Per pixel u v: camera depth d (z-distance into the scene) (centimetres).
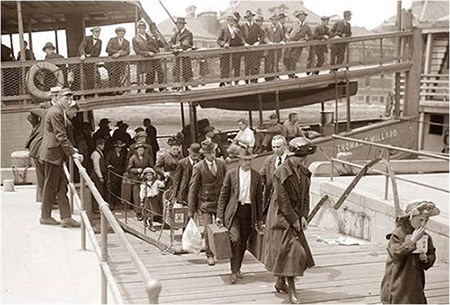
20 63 1524
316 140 2003
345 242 1118
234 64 1820
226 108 2078
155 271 906
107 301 624
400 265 622
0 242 856
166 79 1712
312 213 1298
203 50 1755
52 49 1583
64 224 948
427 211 607
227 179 815
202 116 3628
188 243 966
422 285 631
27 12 1794
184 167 1048
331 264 947
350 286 825
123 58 1641
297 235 729
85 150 1537
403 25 2267
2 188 1309
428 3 3859
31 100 1551
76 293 659
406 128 2259
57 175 945
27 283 690
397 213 1035
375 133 2166
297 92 2156
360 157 2122
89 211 1236
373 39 2142
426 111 3033
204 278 866
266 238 742
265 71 1886
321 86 2159
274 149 829
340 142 2053
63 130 930
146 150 1435
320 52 2002
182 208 1055
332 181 1321
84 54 1596
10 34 2192
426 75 3020
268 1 4347
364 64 2130
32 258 784
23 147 1611
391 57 2212
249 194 809
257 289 809
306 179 736
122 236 505
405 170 1655
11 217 1013
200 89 1756
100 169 1456
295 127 1783
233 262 834
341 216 1232
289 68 1934
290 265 718
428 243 622
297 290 804
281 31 1942
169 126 3572
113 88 1634
